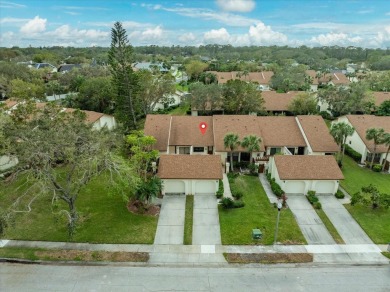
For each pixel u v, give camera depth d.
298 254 21.11
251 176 33.78
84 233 23.17
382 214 26.16
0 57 133.12
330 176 29.03
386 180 33.03
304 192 29.75
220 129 38.66
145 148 33.59
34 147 19.19
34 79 73.88
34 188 28.92
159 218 25.47
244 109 52.22
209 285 18.31
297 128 39.72
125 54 43.56
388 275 19.33
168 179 28.98
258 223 24.73
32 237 22.62
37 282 18.41
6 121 25.36
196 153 38.53
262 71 113.56
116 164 22.64
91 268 19.67
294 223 24.78
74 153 20.84
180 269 19.69
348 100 54.47
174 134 38.88
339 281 18.75
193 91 53.75
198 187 29.64
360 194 27.22
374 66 153.88
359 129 39.12
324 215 26.02
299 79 84.69
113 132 27.62
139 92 50.19
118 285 18.22
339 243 22.38
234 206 27.02
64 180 30.03
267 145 37.22
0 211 20.88
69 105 59.22
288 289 18.08
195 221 25.06
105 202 27.75
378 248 21.91
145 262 20.22
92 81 58.94
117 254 20.84
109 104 59.50
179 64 173.00
